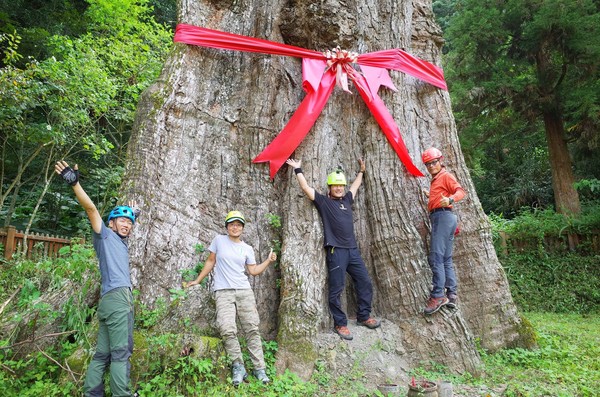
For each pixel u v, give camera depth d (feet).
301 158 17.52
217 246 14.37
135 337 13.37
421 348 15.80
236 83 18.48
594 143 40.16
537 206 52.95
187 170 16.65
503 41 45.44
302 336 14.56
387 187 17.69
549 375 15.29
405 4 20.21
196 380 12.60
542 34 41.14
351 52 18.31
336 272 15.93
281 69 18.83
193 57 17.76
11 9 40.34
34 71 28.58
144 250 15.15
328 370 14.47
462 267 18.70
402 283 16.65
